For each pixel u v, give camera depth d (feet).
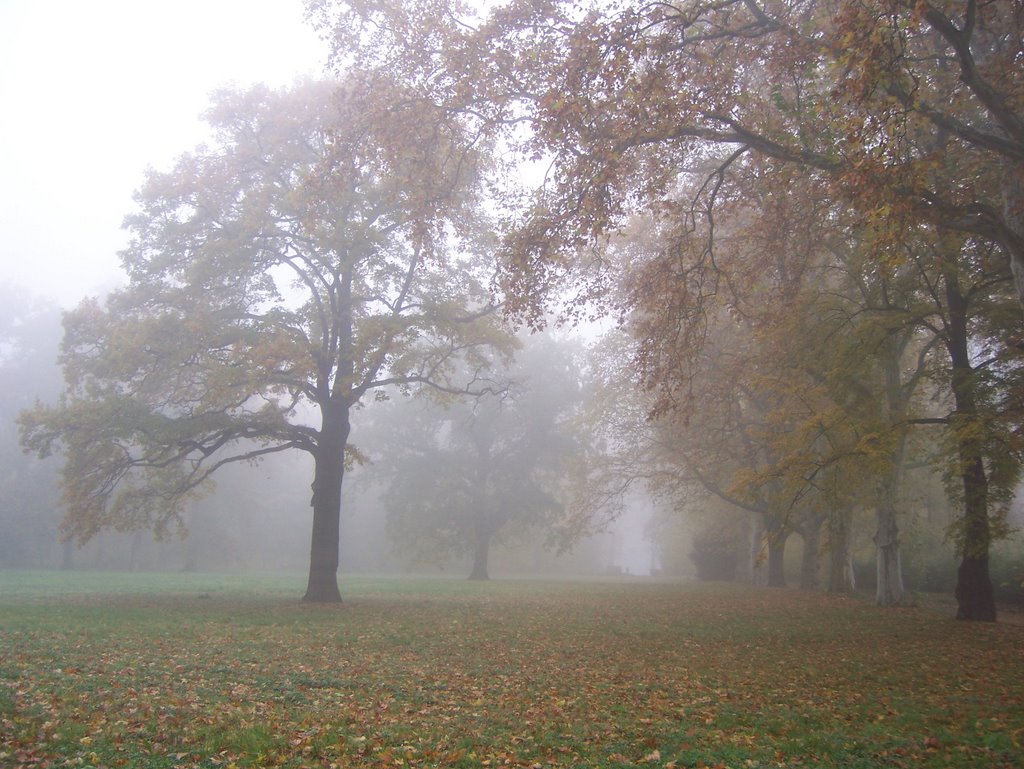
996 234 43.45
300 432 81.35
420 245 59.16
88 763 21.52
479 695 32.22
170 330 71.26
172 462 81.15
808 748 24.36
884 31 34.50
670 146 49.47
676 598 93.66
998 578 96.22
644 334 57.67
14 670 34.06
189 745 23.48
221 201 78.38
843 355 60.23
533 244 48.32
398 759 22.49
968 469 58.18
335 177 56.80
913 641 51.98
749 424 106.83
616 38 42.06
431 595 97.35
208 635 49.49
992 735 25.95
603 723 27.58
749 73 59.67
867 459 54.29
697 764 22.49
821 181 53.21
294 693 31.14
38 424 72.28
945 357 78.79
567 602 85.66
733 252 64.13
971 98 51.39
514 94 49.21
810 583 116.57
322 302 81.92
